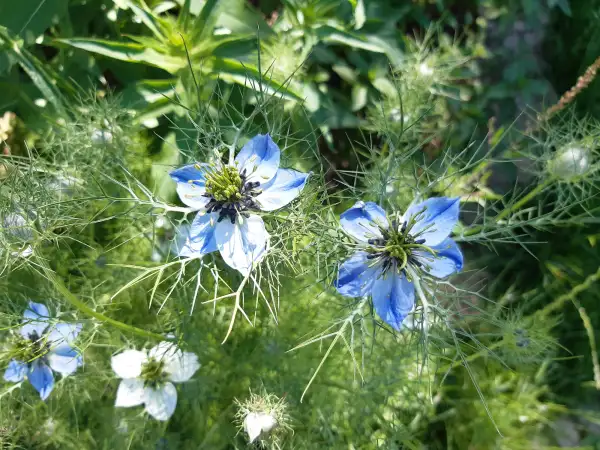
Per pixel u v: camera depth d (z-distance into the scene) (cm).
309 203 14
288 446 18
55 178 17
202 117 15
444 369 20
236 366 18
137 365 17
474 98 24
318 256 14
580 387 22
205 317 18
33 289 17
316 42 20
